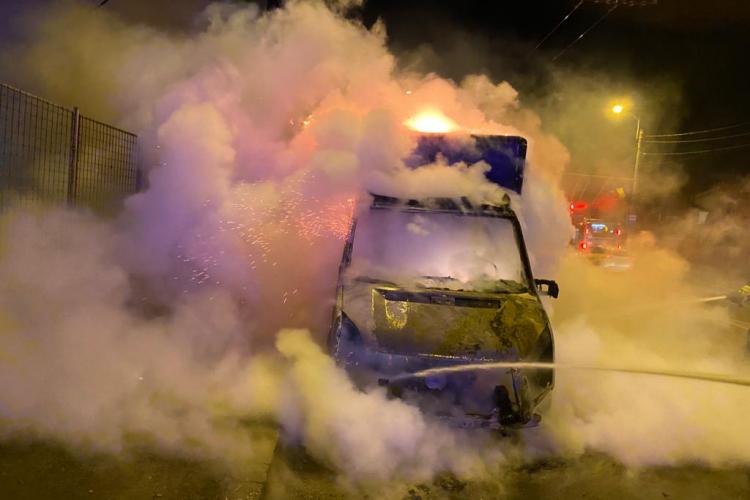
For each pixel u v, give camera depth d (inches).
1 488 140.7
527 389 175.3
